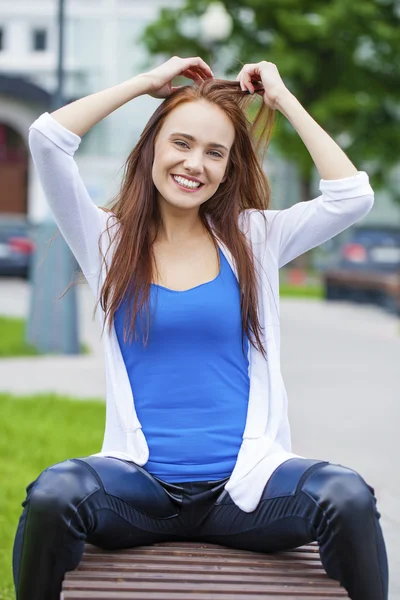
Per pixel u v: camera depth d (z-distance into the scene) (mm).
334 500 3889
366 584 3877
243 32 36688
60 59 17141
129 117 43562
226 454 4348
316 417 10680
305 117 4645
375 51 37406
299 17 35688
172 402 4363
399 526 6902
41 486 3916
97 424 10219
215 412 4375
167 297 4379
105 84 44500
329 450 9094
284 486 4070
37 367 14492
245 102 4809
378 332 19594
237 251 4539
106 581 3832
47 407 10945
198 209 4652
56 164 4383
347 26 36031
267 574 3963
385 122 38031
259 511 4160
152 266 4453
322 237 4676
